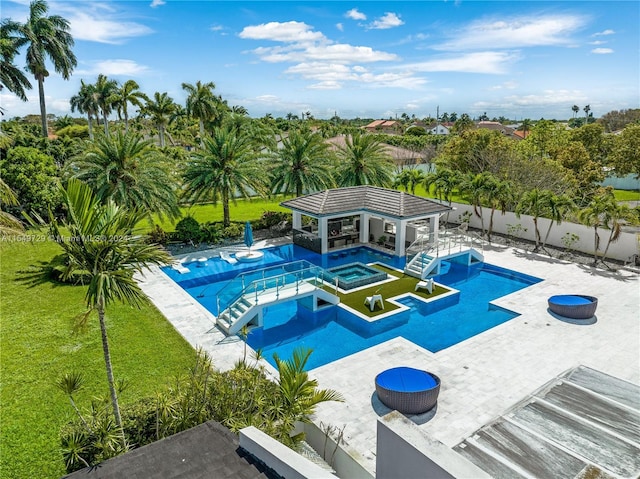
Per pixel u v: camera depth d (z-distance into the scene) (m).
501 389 12.04
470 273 22.41
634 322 16.06
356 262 23.98
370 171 32.56
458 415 10.95
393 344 14.81
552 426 7.85
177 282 21.19
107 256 8.02
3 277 20.45
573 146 39.34
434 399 11.05
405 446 4.53
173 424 9.20
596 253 22.77
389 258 25.12
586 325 15.88
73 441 8.18
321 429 10.30
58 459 9.37
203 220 32.69
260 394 9.87
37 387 12.02
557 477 6.57
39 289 19.08
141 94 62.78
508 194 26.52
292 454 6.47
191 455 7.32
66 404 11.27
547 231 26.14
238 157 27.70
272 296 17.11
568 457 7.03
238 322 15.77
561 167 32.81
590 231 24.16
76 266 7.90
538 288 19.66
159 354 13.94
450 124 139.25
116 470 6.99
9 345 14.34
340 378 12.75
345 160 33.31
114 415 9.01
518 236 27.95
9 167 27.56
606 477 6.44
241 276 17.31
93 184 22.80
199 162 27.19
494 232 29.48
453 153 41.19
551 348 14.25
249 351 14.53
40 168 29.06
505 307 17.72
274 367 13.52
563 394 8.91
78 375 9.24
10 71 36.03
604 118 92.31
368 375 12.89
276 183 30.28
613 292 18.98
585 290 19.30
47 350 14.05
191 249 25.95
